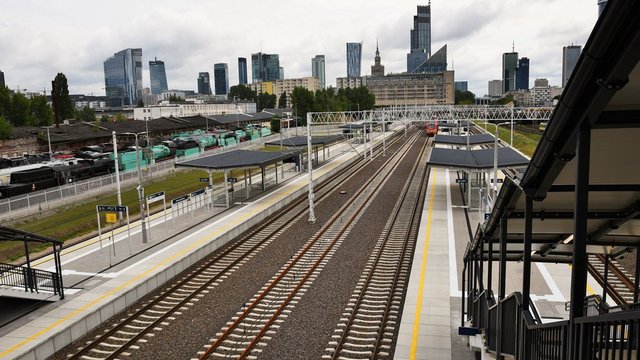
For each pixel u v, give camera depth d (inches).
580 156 220.7
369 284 804.6
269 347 598.2
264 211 1354.6
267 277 850.8
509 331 399.2
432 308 692.7
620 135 245.9
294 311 703.7
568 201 355.6
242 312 694.5
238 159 1519.4
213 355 578.9
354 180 1979.6
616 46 175.9
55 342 610.2
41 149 2554.1
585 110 208.8
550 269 842.8
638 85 199.3
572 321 225.3
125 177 1871.3
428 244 1022.4
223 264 938.1
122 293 739.4
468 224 1191.6
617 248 491.8
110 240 1090.1
